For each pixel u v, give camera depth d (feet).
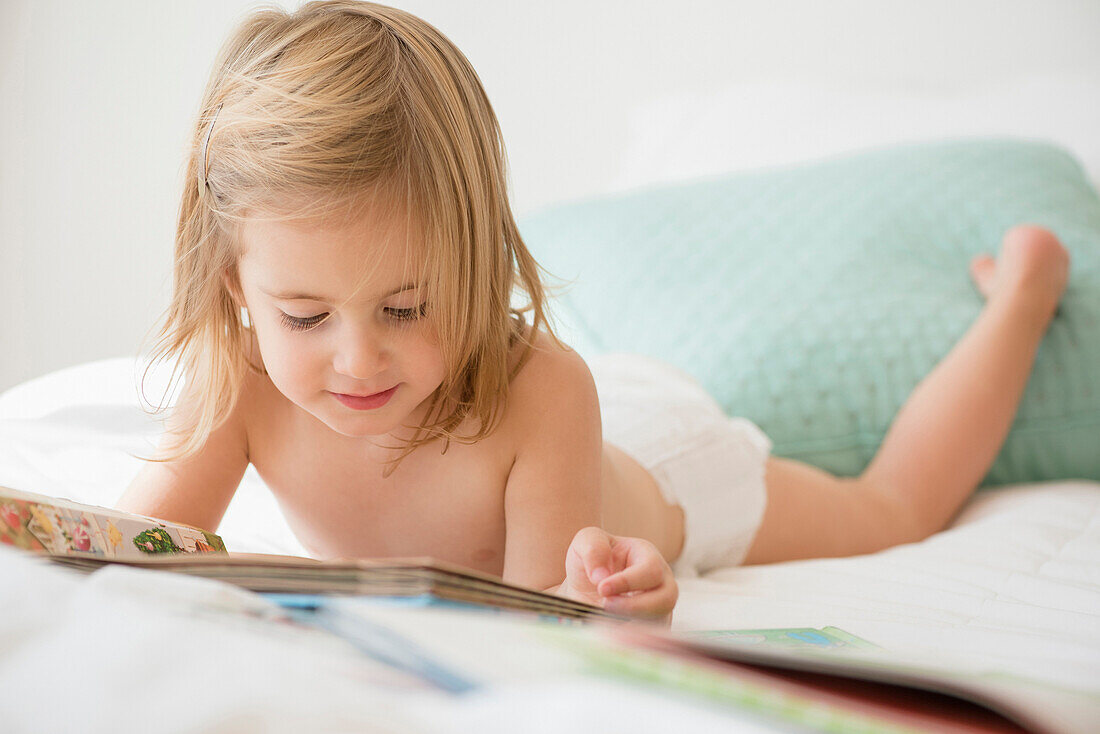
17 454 3.78
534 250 5.93
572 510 2.79
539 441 2.82
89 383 4.32
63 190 7.88
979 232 5.22
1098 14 6.95
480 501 2.91
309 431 2.99
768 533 4.01
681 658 1.19
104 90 7.84
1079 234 4.99
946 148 5.67
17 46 7.77
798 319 4.81
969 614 2.66
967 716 1.15
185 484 2.96
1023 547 3.45
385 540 3.04
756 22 7.78
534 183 8.27
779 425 4.60
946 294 4.92
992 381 4.35
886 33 7.48
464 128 2.52
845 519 4.14
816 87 7.11
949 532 3.89
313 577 1.56
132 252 7.90
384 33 2.56
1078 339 4.59
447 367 2.52
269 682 1.07
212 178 2.52
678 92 7.98
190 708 1.00
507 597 1.64
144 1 7.79
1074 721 1.07
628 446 3.71
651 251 5.48
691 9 7.91
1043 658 2.10
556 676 1.13
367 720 1.02
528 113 8.22
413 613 1.35
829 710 1.02
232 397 2.91
